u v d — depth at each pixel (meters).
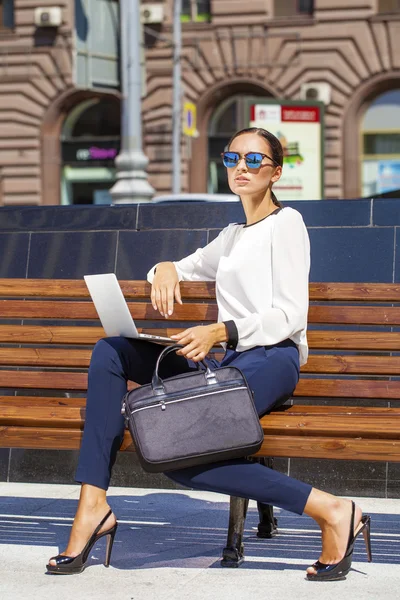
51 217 5.90
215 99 26.45
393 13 25.08
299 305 3.99
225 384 3.73
